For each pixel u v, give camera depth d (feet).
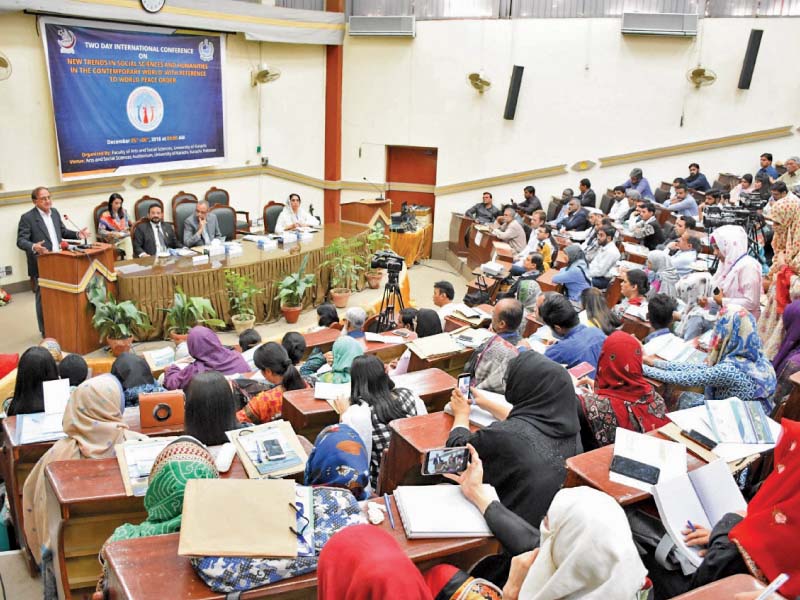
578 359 12.64
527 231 33.86
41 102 27.94
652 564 7.10
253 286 25.66
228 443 9.05
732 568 6.23
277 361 13.24
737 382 11.29
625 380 9.73
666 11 37.22
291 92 38.06
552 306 12.83
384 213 34.65
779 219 16.98
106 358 21.84
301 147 39.42
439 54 38.42
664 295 14.39
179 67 32.19
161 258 25.94
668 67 37.63
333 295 28.81
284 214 31.99
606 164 39.11
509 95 38.11
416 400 10.66
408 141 39.75
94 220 30.48
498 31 37.83
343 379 12.33
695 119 38.22
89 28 28.45
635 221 31.89
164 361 18.25
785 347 13.19
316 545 6.21
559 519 4.90
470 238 36.50
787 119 38.01
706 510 7.15
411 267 38.81
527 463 7.66
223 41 33.81
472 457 7.33
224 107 34.68
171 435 10.70
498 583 6.86
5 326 25.49
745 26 36.78
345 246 28.96
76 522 8.14
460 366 14.10
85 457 9.64
